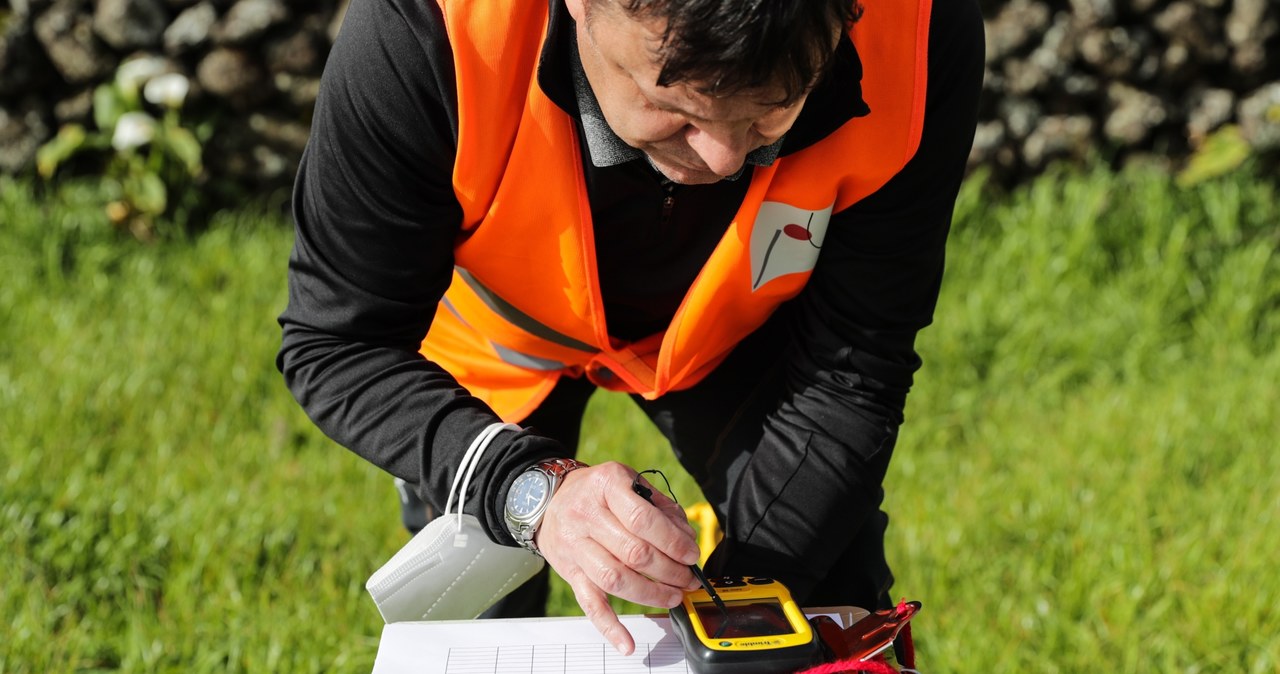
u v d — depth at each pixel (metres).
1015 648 2.44
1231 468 3.04
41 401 3.18
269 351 3.49
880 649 1.32
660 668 1.32
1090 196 4.12
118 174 4.21
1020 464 3.08
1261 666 2.37
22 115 4.25
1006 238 4.09
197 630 2.46
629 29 1.04
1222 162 4.29
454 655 1.34
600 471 1.29
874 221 1.45
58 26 4.18
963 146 1.43
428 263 1.43
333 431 1.44
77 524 2.72
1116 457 3.09
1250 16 4.36
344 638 2.46
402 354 1.46
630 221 1.45
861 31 1.32
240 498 2.88
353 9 1.34
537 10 1.29
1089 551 2.73
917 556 2.70
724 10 0.98
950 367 3.54
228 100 4.28
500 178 1.39
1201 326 3.72
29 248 3.94
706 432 1.84
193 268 3.89
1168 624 2.51
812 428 1.55
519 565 1.49
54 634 2.48
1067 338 3.65
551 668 1.32
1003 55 4.40
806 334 1.60
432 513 1.94
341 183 1.36
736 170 1.15
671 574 1.27
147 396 3.29
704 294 1.52
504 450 1.34
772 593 1.36
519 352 1.81
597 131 1.31
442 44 1.28
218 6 4.24
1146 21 4.42
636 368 1.71
